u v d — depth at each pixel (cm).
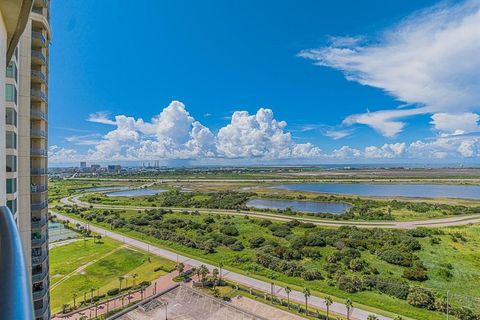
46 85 2389
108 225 7588
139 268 4709
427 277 4112
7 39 745
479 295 3553
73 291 3884
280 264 4481
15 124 1828
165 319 2509
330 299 3212
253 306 3394
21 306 259
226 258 5047
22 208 2025
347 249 5153
